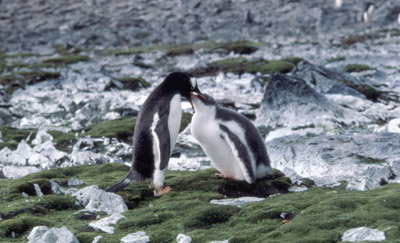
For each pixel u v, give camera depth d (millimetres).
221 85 26344
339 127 18547
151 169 11797
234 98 23281
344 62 28656
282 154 14953
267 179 12578
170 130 11781
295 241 8406
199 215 10055
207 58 33125
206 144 12352
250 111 21297
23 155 16406
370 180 12125
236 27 43469
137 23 47625
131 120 20219
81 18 51219
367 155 14102
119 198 11078
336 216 9266
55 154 16359
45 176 13062
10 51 39969
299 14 46219
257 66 28656
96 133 18578
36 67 32062
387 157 13891
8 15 55875
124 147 17172
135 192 11945
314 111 19812
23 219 10109
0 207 10938
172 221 10039
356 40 35219
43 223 10109
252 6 51188
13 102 25125
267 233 9031
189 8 52344
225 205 10461
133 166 11938
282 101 20594
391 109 20781
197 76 28531
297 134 17016
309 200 10414
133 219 10094
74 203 11328
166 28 44688
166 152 11266
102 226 9852
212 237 9086
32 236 9250
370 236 8281
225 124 12117
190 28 44188
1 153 16297
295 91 20656
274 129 19188
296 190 12266
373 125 18672
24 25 50594
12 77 29156
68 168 13906
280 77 21125
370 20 41312
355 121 19234
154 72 30641
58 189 12164
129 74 30375
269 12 48031
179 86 12125
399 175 12875
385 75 25562
